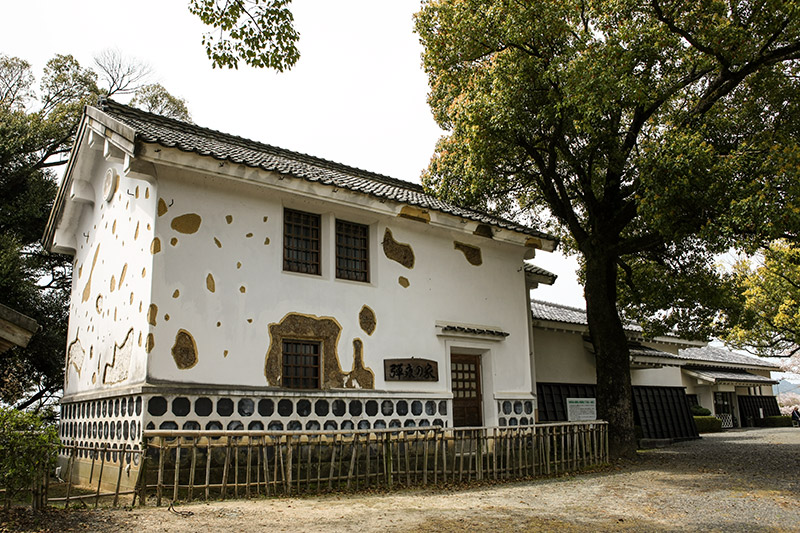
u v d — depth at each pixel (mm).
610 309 13906
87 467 10180
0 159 17891
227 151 10383
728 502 8070
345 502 7641
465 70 13258
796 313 24688
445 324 12258
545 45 11773
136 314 9141
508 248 14023
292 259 10547
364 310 11078
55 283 19094
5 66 20641
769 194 9742
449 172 13922
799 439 19469
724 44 11109
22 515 6203
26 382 18234
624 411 13375
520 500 8117
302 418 9742
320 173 11898
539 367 17000
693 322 15297
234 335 9398
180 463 8070
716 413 29891
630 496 8508
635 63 11414
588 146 12414
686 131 11023
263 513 6715
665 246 14977
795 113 12398
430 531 6133
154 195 9141
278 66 8484
